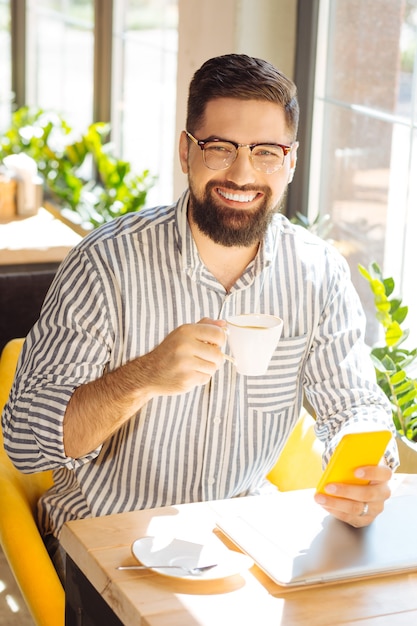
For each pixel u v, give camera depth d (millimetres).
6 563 3025
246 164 1847
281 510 1764
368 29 3029
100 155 4625
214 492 2055
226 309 2023
